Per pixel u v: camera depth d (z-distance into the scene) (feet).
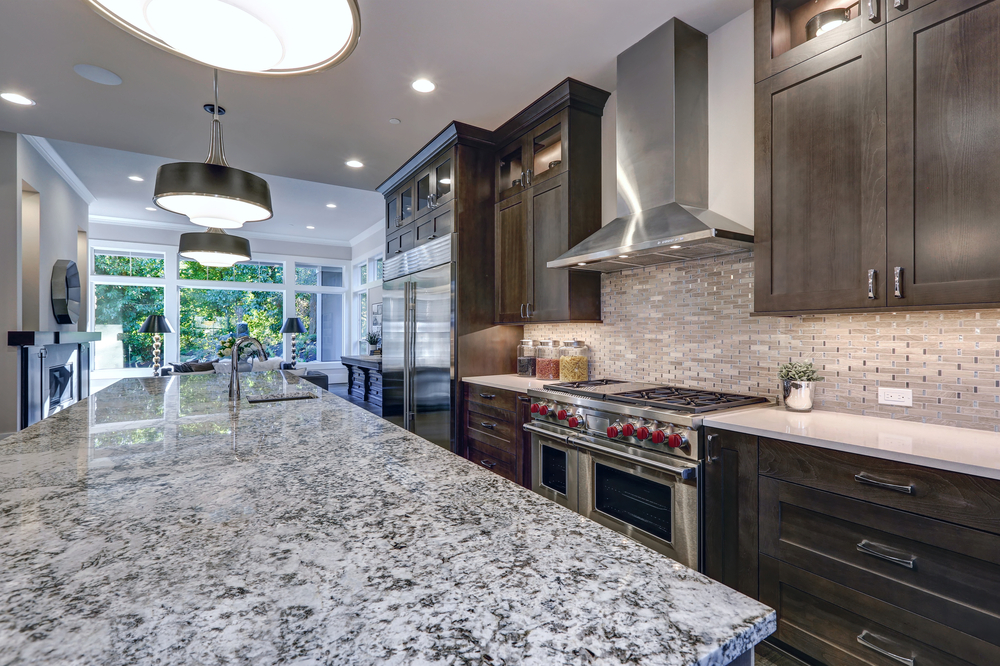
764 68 6.61
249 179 6.20
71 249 18.84
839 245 5.76
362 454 4.26
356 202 22.91
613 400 7.57
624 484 7.26
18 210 13.47
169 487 3.33
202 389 9.30
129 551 2.32
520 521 2.72
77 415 6.31
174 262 27.43
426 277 12.85
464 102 10.25
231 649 1.57
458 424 11.62
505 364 12.39
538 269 10.61
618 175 8.76
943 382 5.69
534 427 8.79
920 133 5.05
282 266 31.17
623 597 1.91
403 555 2.28
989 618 3.95
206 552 2.31
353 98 9.98
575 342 10.82
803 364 6.84
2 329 13.28
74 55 8.32
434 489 3.29
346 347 33.09
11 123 11.03
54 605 1.83
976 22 4.67
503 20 7.67
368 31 7.86
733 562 5.90
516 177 11.49
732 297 7.92
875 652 4.64
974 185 4.67
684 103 7.98
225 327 29.27
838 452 4.93
